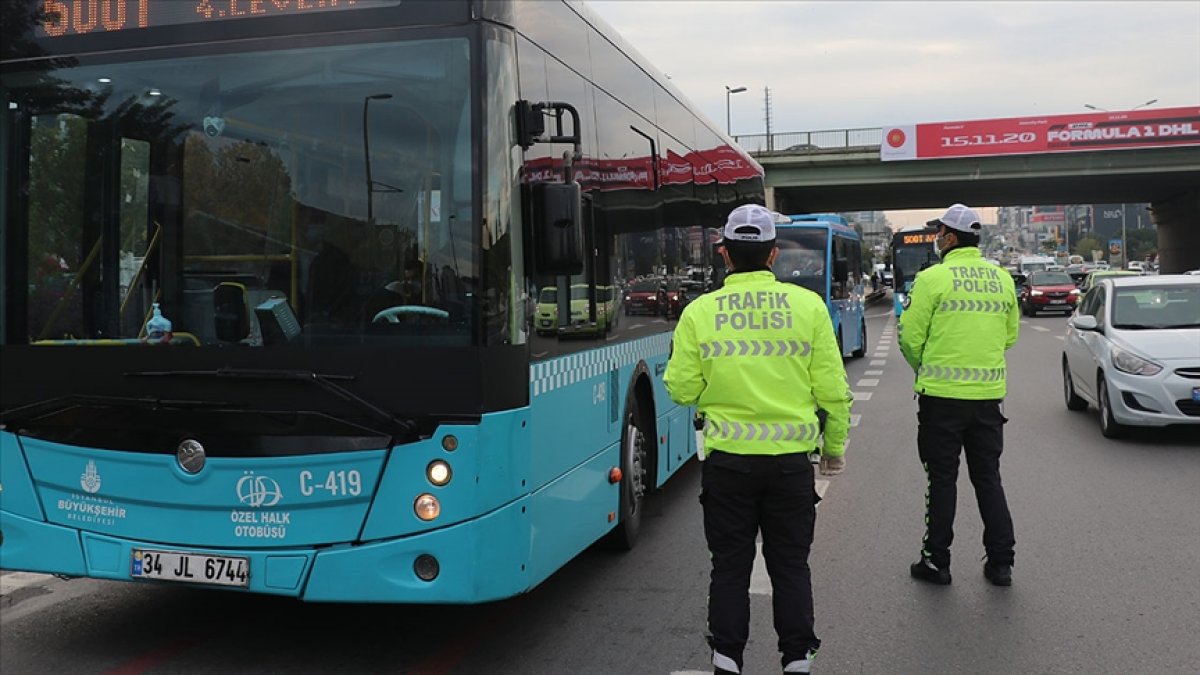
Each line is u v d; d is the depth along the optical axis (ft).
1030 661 14.94
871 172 147.74
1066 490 26.68
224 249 14.16
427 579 13.41
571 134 17.37
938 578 18.78
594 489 18.06
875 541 21.98
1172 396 32.81
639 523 22.25
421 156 13.71
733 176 36.32
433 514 13.34
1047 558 20.34
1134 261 334.85
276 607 18.21
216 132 14.32
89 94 14.74
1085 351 37.93
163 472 14.06
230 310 14.08
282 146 14.11
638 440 21.65
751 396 12.87
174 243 14.35
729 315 13.07
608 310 19.26
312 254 13.91
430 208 13.64
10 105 14.99
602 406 18.63
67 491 14.62
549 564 15.42
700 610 17.56
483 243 13.47
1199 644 15.51
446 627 16.92
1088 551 20.79
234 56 14.29
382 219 13.74
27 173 14.90
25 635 16.72
